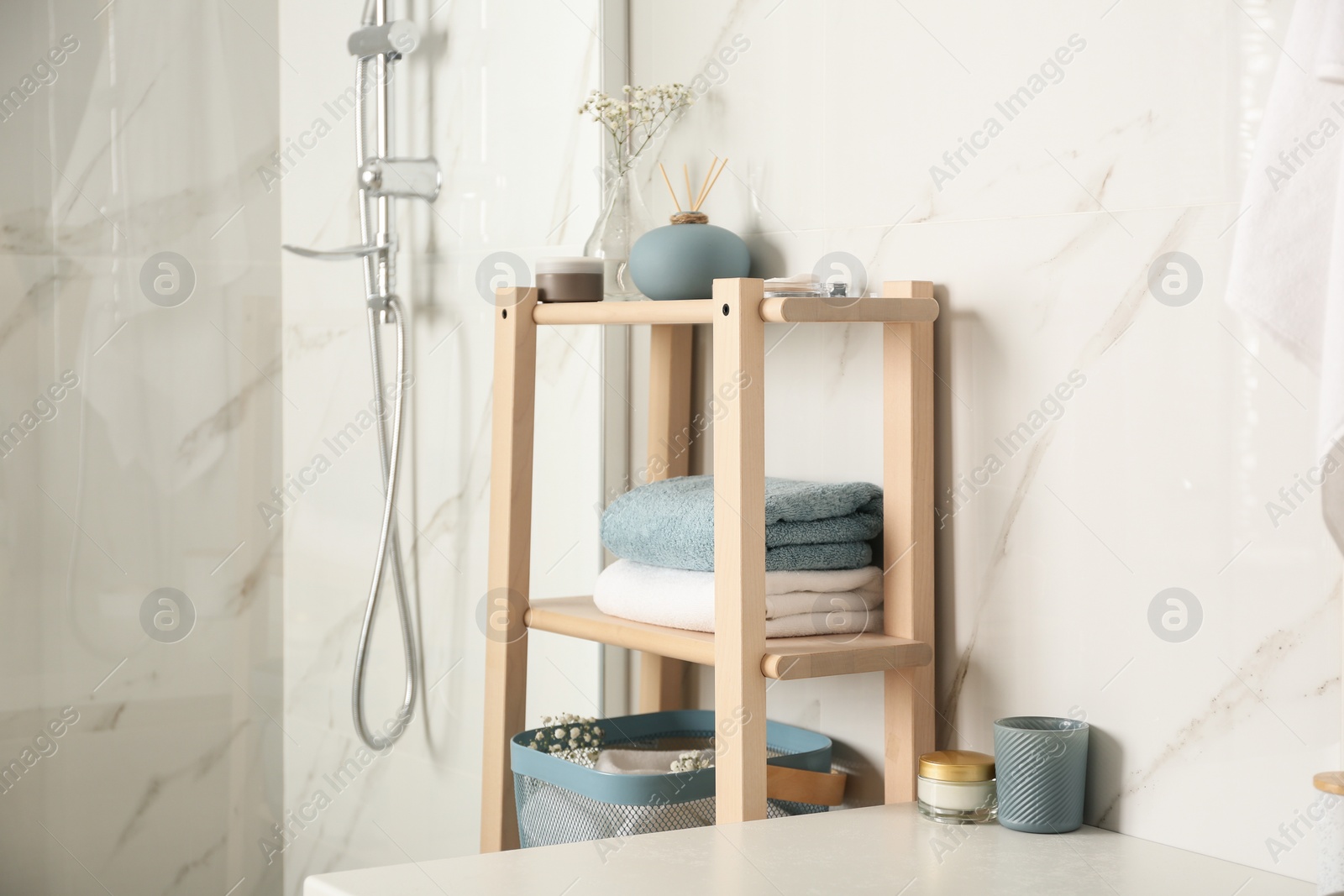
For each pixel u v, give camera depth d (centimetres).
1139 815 107
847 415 135
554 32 162
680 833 110
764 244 145
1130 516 107
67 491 141
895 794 123
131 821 146
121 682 145
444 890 95
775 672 113
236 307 149
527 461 148
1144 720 106
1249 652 99
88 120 141
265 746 153
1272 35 96
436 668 156
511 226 161
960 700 123
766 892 94
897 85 128
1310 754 95
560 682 160
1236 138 98
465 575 157
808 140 139
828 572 125
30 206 138
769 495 121
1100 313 109
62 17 138
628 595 133
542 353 157
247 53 149
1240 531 99
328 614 154
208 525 149
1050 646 114
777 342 145
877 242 130
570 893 94
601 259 147
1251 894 93
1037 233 114
